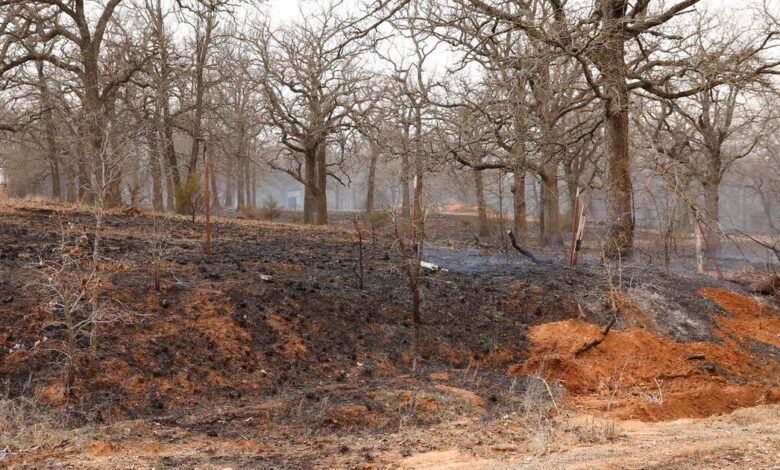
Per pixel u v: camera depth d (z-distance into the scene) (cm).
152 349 863
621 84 1627
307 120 3055
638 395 970
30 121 2688
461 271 1434
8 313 868
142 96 2964
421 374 967
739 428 770
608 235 1681
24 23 2481
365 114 2811
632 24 1727
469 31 1697
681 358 1119
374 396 833
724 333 1266
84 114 2150
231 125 3200
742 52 1670
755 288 1561
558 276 1389
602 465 589
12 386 762
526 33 1662
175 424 734
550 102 1970
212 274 1104
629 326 1202
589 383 1000
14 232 1352
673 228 1908
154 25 3045
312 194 3181
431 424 784
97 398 762
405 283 1244
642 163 2216
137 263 1127
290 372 905
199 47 3067
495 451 679
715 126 3100
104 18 2481
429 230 2659
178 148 4653
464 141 1847
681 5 1625
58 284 786
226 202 5194
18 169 3644
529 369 1017
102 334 864
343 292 1139
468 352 1055
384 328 1062
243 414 763
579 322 1162
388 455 665
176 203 2469
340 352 984
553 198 2322
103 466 591
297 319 1016
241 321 964
